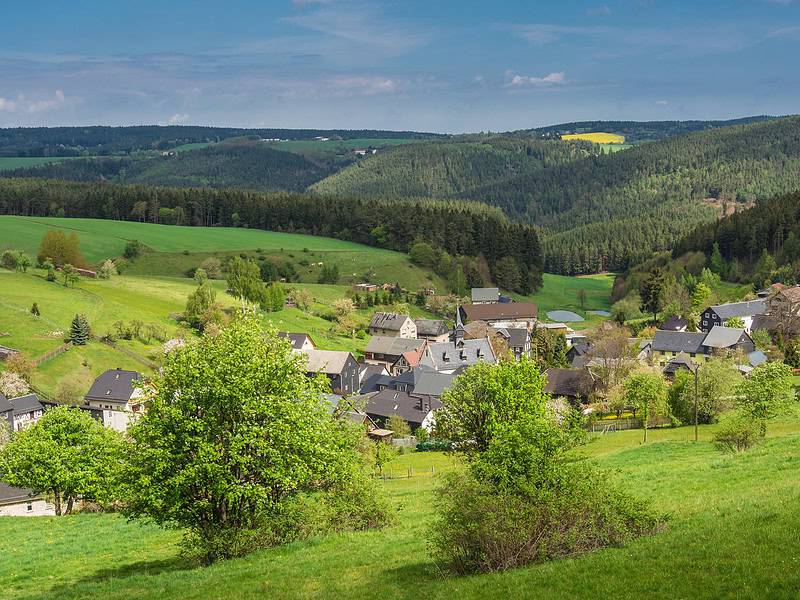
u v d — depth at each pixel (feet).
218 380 104.01
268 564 99.40
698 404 292.40
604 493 87.45
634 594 67.97
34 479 189.26
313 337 560.61
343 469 119.65
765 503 97.71
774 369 212.84
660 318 652.48
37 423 202.08
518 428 94.58
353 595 80.69
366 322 645.92
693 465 155.33
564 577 74.02
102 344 440.86
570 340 612.29
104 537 143.13
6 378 360.69
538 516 82.99
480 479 87.35
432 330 645.92
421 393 373.61
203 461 100.99
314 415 114.42
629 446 242.37
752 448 173.99
